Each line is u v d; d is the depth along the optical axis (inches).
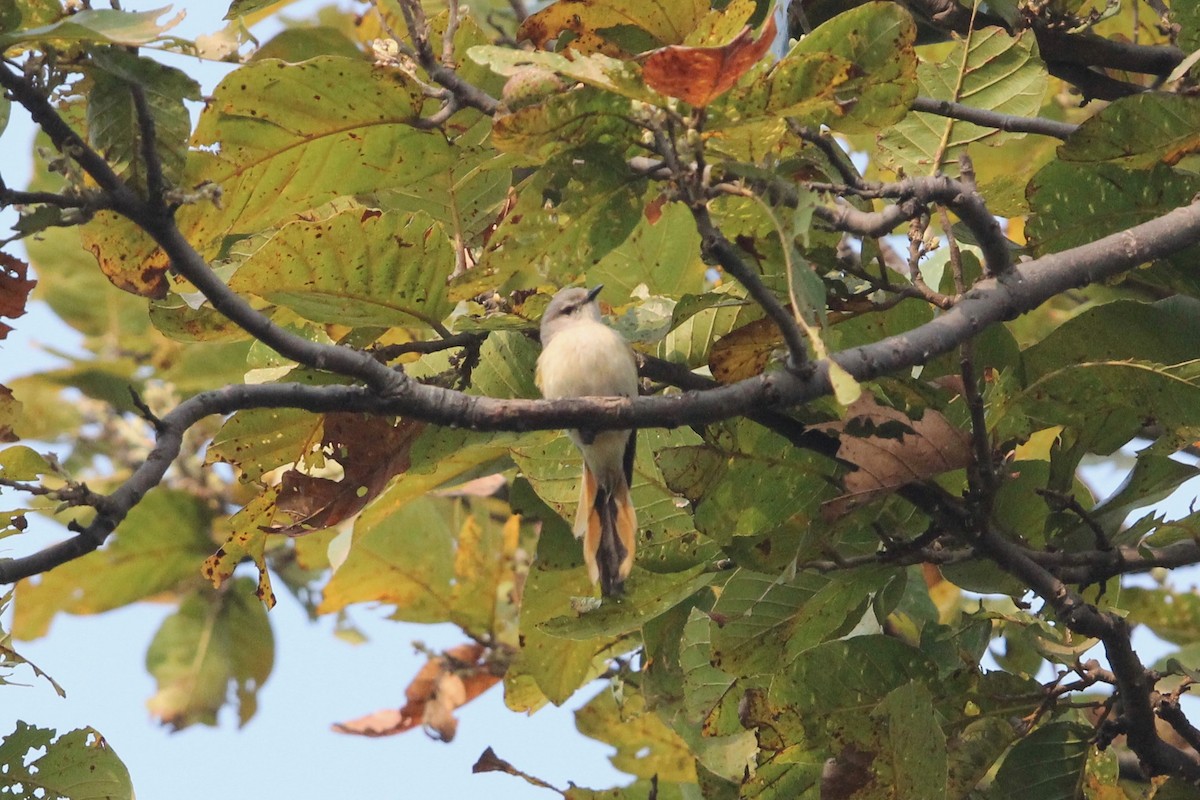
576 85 274.4
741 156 290.0
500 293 318.7
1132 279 387.9
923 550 346.6
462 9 370.6
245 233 374.6
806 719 346.9
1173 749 353.4
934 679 349.1
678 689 416.8
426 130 342.6
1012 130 378.3
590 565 366.9
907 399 346.3
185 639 637.9
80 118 315.6
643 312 396.5
